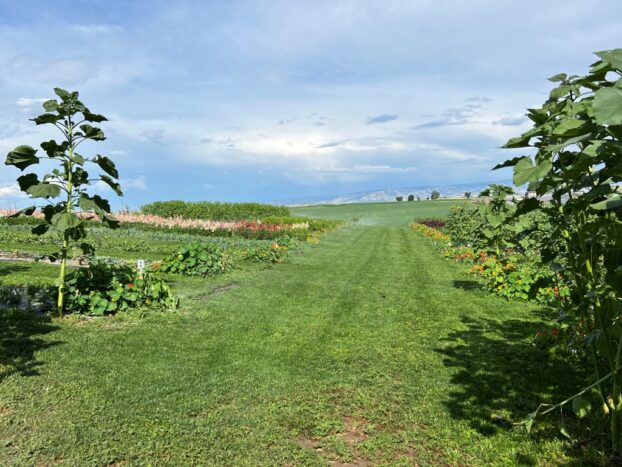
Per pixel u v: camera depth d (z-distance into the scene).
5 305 7.35
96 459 3.37
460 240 20.05
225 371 5.22
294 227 27.97
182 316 7.61
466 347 6.25
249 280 11.48
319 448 3.66
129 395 4.46
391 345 6.36
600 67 2.99
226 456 3.48
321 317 7.91
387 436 3.83
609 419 3.83
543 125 3.20
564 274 3.98
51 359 5.25
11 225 23.05
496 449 3.59
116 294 7.51
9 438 3.58
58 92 6.53
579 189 3.41
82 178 6.98
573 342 5.07
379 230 35.81
